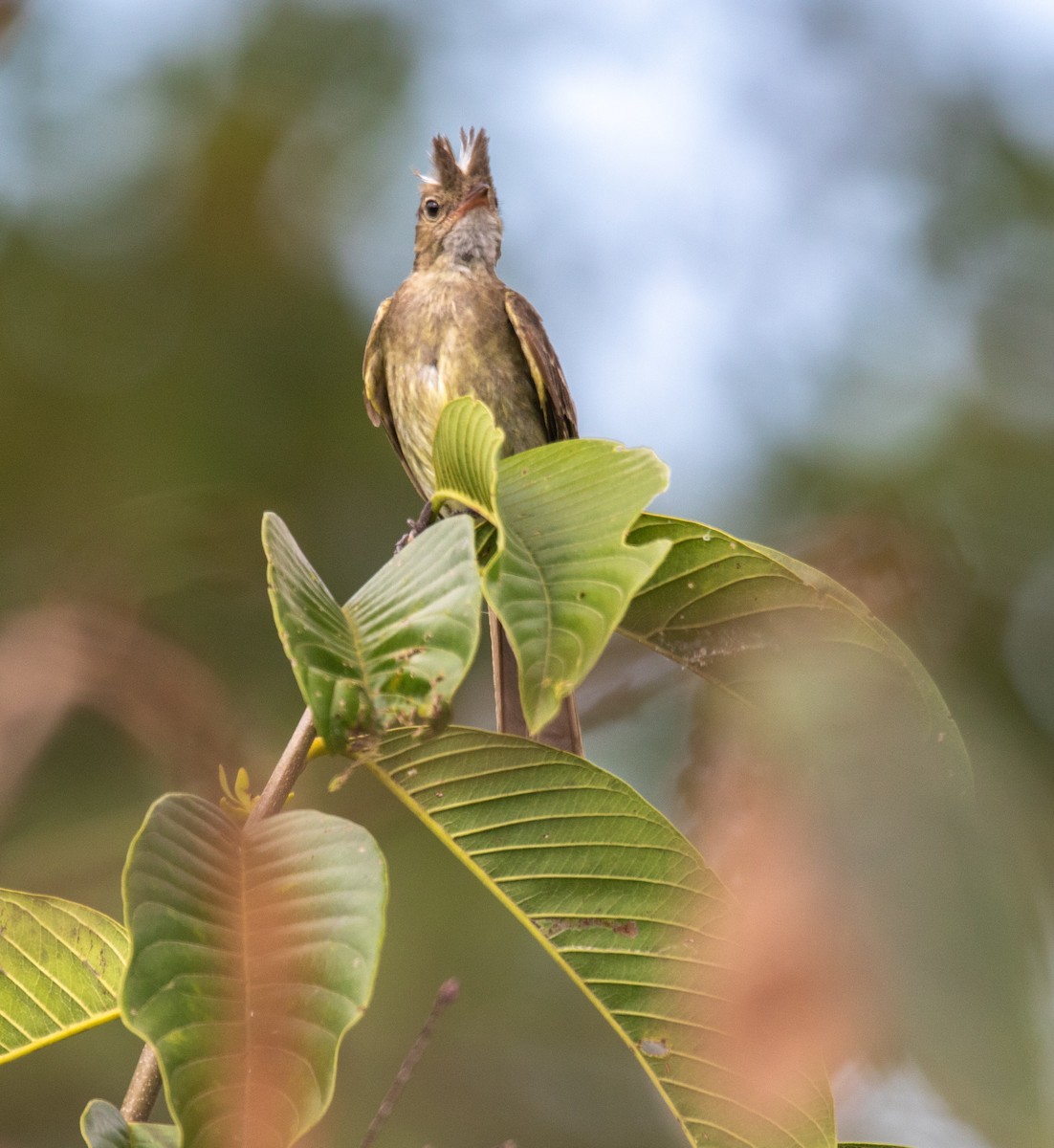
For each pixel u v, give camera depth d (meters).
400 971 11.41
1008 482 10.70
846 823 4.37
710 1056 4.15
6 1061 4.38
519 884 4.30
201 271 12.77
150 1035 3.34
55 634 10.20
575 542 3.98
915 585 9.46
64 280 12.57
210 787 9.91
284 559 4.11
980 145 12.47
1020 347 11.50
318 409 12.73
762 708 4.71
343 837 3.67
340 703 3.88
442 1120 11.17
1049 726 8.81
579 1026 11.95
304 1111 3.32
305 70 13.02
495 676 7.99
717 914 4.22
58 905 4.42
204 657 11.39
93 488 12.19
